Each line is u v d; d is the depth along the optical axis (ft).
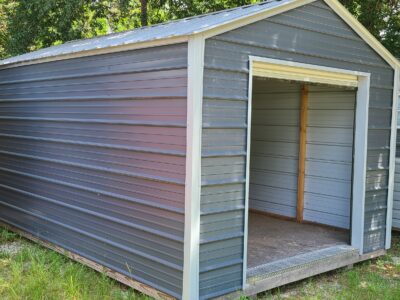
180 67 12.21
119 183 14.60
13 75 20.34
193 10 42.39
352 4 32.76
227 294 12.93
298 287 15.10
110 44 14.53
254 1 41.32
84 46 17.02
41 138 18.49
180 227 12.39
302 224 21.03
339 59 15.85
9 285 14.20
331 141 20.11
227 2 41.68
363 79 16.96
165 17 45.50
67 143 16.96
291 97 21.74
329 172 20.25
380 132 17.69
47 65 17.95
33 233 19.24
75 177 16.65
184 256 12.19
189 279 12.07
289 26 14.21
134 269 14.10
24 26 42.98
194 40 11.76
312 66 14.90
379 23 32.48
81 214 16.39
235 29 12.67
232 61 12.63
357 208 17.22
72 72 16.57
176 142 12.44
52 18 42.63
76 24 43.19
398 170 21.18
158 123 13.00
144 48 13.39
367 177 17.26
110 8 46.39
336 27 15.72
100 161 15.39
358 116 17.15
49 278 14.73
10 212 21.04
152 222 13.35
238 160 12.98
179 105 12.31
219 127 12.38
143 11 43.24
